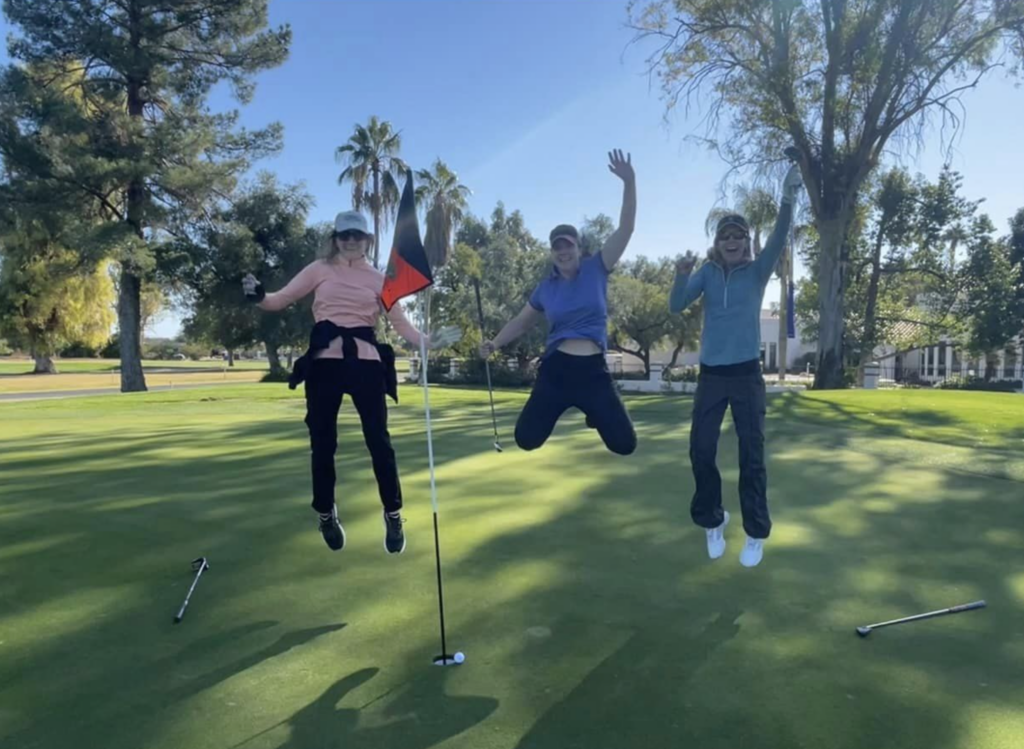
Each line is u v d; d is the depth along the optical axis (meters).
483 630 3.47
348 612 3.70
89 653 3.25
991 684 2.95
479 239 54.62
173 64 26.47
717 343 4.38
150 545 4.87
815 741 2.55
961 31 20.16
